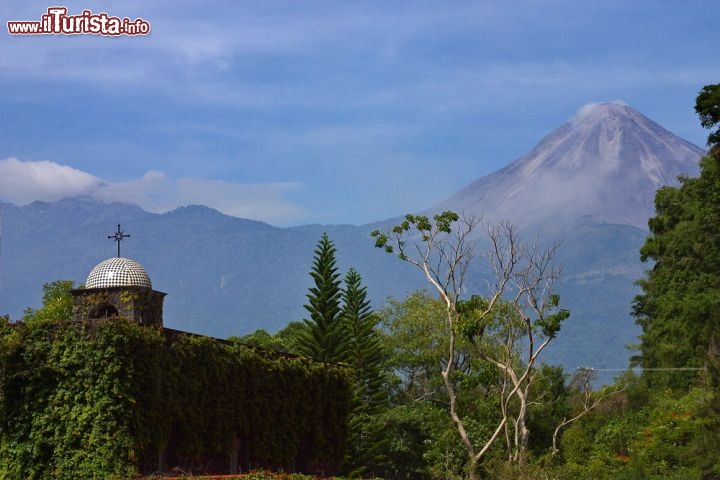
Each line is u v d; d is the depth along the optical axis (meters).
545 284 50.31
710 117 51.78
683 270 75.62
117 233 38.81
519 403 62.22
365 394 59.84
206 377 35.25
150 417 31.97
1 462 31.81
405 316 69.25
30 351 32.00
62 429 31.48
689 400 62.50
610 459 59.06
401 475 59.97
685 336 72.94
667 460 54.69
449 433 56.94
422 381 68.25
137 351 31.86
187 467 34.31
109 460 30.88
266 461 39.25
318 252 60.62
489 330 64.81
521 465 42.31
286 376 41.19
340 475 44.75
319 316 59.78
